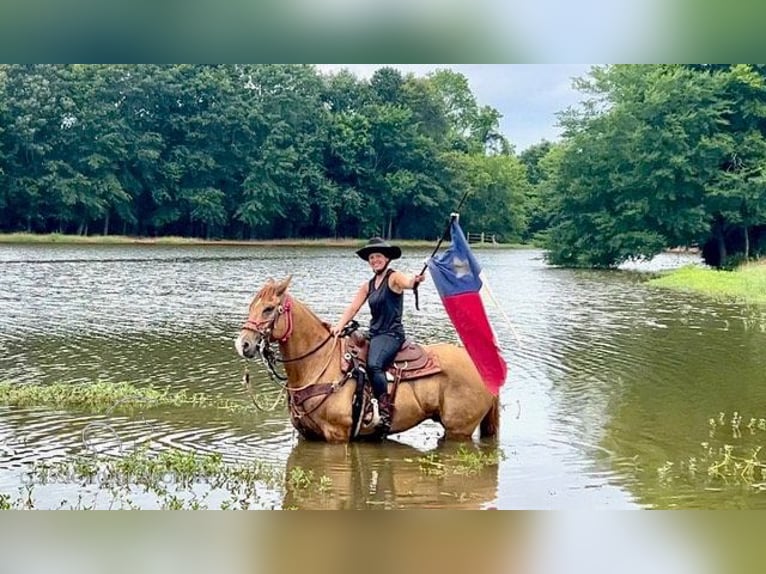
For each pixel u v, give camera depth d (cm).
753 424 1123
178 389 1308
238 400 1236
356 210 8269
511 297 2984
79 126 7000
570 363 1586
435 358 1030
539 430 1098
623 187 4850
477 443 1034
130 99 7369
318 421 1005
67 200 6775
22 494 827
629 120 4853
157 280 3284
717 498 830
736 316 2364
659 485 873
